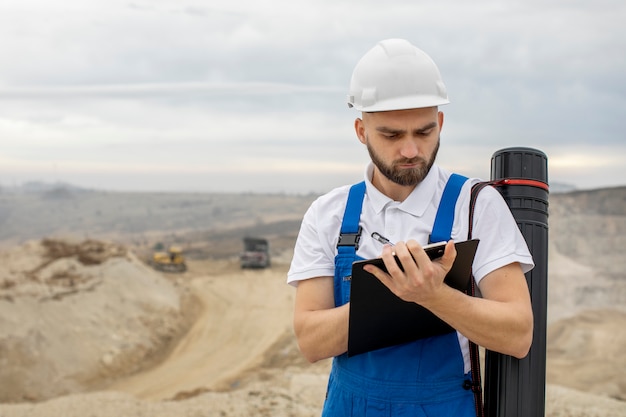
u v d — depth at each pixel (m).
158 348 30.84
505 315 1.97
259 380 25.23
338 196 2.36
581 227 77.19
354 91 2.21
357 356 2.25
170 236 136.00
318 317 2.19
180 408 11.09
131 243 128.88
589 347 31.33
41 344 26.66
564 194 87.25
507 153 2.34
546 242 2.30
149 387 25.62
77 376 26.00
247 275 51.56
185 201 187.38
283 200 189.62
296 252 2.38
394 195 2.25
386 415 2.17
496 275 2.07
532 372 2.21
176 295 40.06
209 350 30.69
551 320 40.53
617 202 82.88
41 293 31.56
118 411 11.34
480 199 2.15
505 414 2.21
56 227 159.00
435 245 1.86
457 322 1.94
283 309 39.28
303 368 25.98
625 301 50.88
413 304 2.03
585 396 10.37
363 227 2.25
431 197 2.21
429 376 2.16
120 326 31.36
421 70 2.10
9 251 39.53
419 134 2.08
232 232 131.75
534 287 2.25
